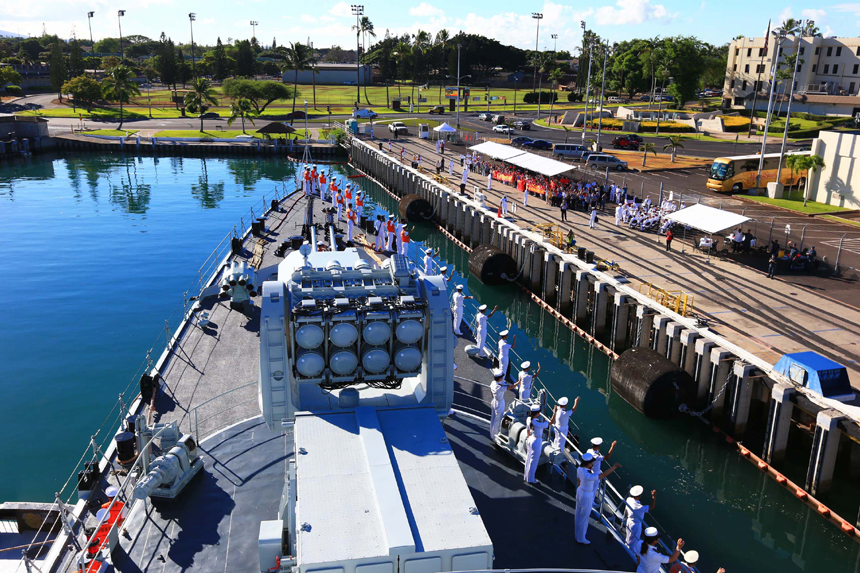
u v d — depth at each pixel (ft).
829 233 152.05
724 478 81.00
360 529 31.94
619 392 95.45
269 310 42.24
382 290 45.06
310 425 40.32
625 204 160.35
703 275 120.88
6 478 78.18
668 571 48.14
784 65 385.50
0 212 217.97
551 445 53.62
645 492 77.77
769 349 88.89
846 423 70.38
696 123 350.84
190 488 49.75
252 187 267.39
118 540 44.06
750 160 199.00
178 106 485.15
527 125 355.36
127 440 55.57
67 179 277.44
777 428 78.43
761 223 160.45
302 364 42.60
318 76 647.56
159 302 140.05
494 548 43.27
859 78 374.63
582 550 43.62
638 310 104.63
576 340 123.24
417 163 238.48
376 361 43.65
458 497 34.76
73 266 163.22
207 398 67.67
